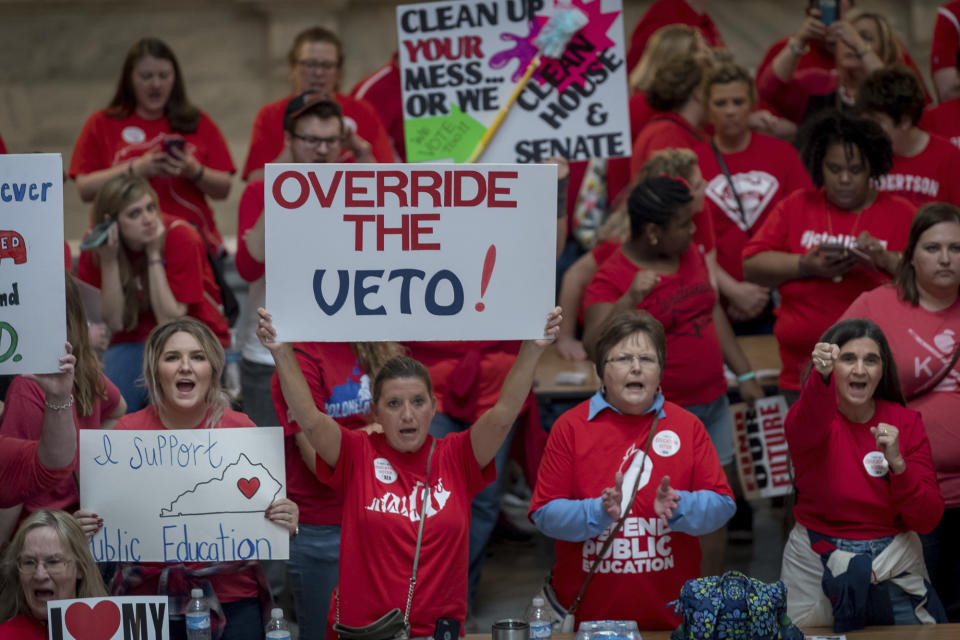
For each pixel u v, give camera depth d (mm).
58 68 37094
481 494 21672
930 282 19062
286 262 14617
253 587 16219
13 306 14797
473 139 22000
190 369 15992
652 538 15914
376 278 14695
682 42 28641
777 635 13547
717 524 15805
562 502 15906
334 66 28922
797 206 22625
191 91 37625
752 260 22688
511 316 14750
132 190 22609
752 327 28953
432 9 21906
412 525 14773
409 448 15039
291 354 14789
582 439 16297
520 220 14672
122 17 37125
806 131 23234
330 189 14562
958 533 19234
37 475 15953
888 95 23828
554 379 25797
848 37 28469
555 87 21844
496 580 25219
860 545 16625
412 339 14750
